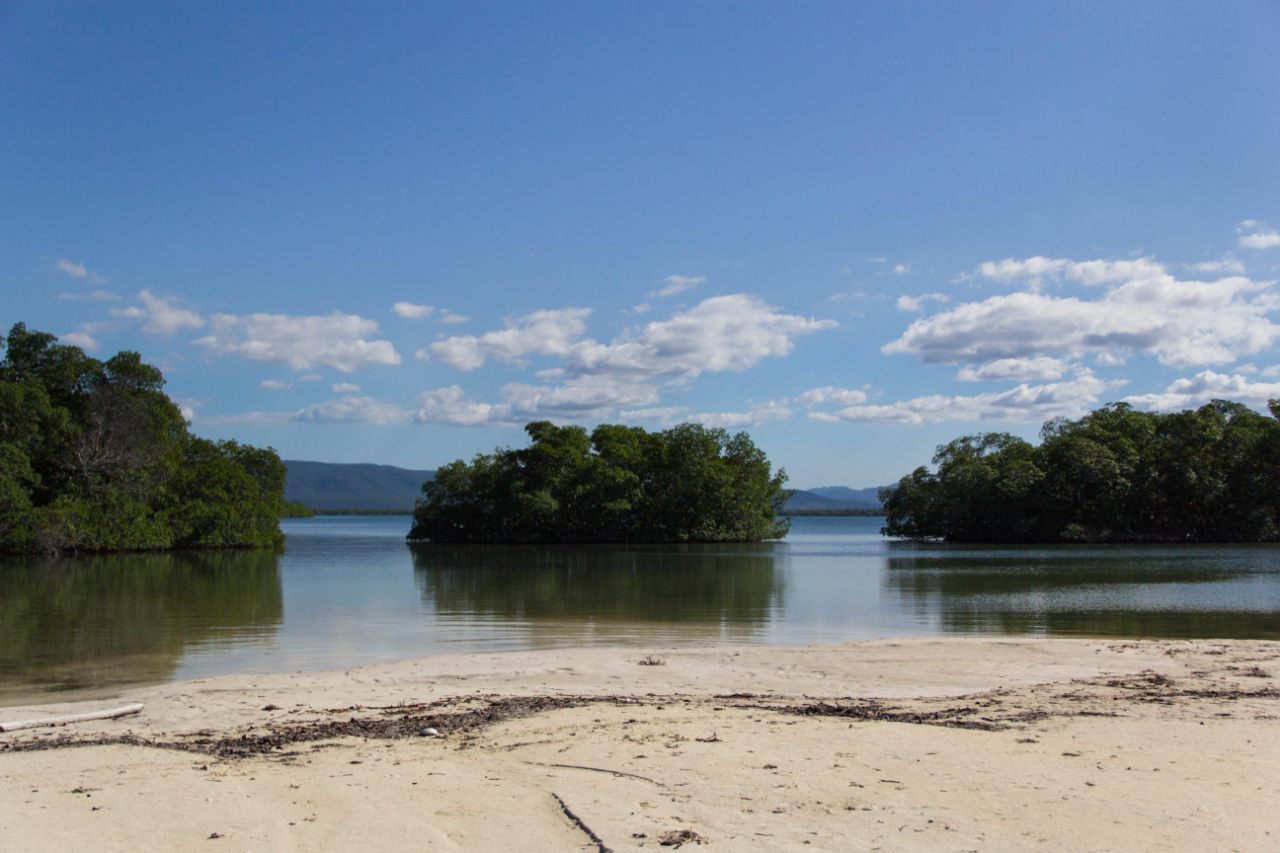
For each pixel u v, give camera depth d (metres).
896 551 77.69
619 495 94.50
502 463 96.94
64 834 7.84
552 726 12.32
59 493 68.12
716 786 9.22
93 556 68.31
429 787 9.23
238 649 22.31
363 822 8.14
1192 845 7.49
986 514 96.06
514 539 96.00
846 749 10.82
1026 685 16.16
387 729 12.22
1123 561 60.38
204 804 8.69
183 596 37.22
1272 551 72.50
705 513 97.00
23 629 26.38
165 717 13.29
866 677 17.11
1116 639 23.27
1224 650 20.50
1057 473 93.75
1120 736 11.56
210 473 82.81
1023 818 8.17
